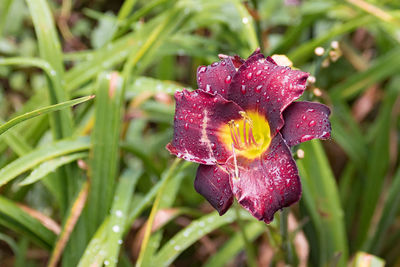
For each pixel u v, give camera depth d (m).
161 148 0.87
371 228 0.81
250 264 0.69
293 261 0.67
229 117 0.54
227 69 0.54
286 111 0.52
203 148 0.54
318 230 0.71
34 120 0.73
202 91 0.54
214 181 0.53
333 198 0.71
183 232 0.67
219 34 0.86
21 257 0.74
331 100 0.84
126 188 0.69
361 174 0.84
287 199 0.50
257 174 0.52
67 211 0.66
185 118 0.54
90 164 0.65
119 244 0.61
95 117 0.67
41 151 0.64
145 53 0.74
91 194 0.65
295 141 0.51
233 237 0.73
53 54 0.70
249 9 0.75
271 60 0.53
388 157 0.83
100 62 0.76
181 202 0.82
